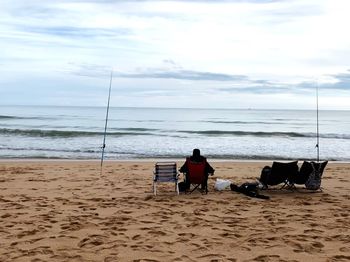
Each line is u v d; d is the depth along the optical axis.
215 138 31.06
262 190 10.70
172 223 7.16
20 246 5.75
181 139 29.97
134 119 63.91
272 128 47.56
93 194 9.98
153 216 7.67
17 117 59.78
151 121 59.06
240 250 5.66
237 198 9.55
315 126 53.38
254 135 33.94
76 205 8.62
